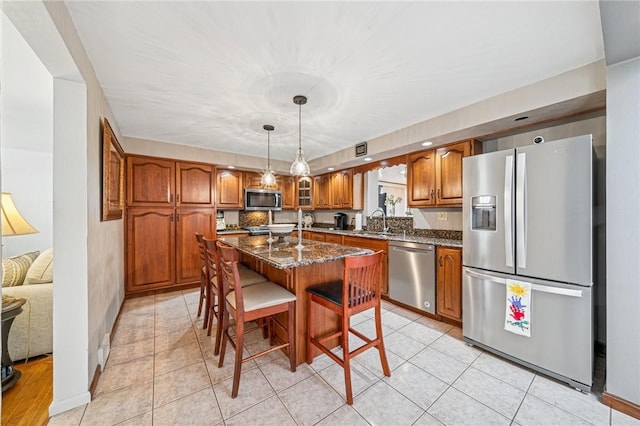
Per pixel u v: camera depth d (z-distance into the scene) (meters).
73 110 1.75
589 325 1.84
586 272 1.86
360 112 2.82
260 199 5.16
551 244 1.99
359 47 1.80
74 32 1.59
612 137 1.73
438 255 2.97
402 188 5.09
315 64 1.99
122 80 2.17
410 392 1.85
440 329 2.78
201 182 4.22
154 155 3.79
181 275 4.03
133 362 2.18
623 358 1.69
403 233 3.97
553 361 1.98
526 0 1.44
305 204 5.68
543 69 2.05
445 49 1.83
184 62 1.95
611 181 1.73
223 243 2.64
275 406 1.73
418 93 2.42
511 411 1.69
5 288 2.14
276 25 1.61
